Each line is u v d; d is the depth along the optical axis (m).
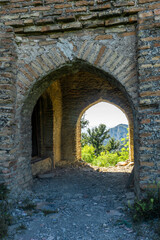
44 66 3.52
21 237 2.30
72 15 3.31
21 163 3.72
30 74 3.55
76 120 8.16
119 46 3.29
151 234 2.26
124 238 2.23
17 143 3.61
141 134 2.97
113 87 7.66
